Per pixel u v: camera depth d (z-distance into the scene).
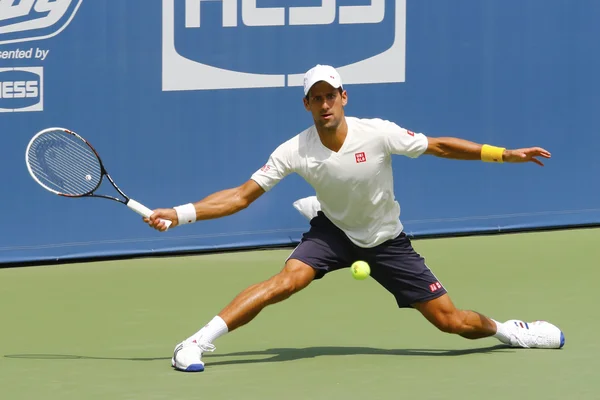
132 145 24.64
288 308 20.94
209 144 25.27
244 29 25.23
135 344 18.39
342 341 18.58
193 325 19.73
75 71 24.00
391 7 26.23
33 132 23.83
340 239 17.16
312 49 25.77
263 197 25.94
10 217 23.94
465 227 27.45
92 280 23.11
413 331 19.30
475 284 22.92
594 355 17.67
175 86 24.83
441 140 16.89
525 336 17.98
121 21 24.23
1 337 18.83
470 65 27.02
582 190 28.33
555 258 25.31
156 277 23.44
